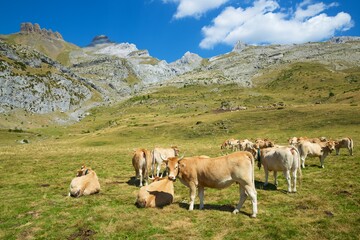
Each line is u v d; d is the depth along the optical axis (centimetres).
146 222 1052
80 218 1110
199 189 1197
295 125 6744
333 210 1110
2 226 1065
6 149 5694
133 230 988
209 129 8050
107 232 979
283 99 18875
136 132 9025
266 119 8062
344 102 10112
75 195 1425
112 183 1806
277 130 6694
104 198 1395
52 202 1341
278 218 1048
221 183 1119
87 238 945
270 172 1975
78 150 4975
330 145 2120
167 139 7775
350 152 2592
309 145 2050
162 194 1258
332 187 1440
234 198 1332
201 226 998
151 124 10512
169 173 1202
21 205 1310
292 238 887
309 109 8269
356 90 12738
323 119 6700
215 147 4716
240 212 1129
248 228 968
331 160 2359
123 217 1105
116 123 14488
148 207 1214
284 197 1321
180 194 1470
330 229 935
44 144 8181
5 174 2283
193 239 907
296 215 1078
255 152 1616
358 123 5794
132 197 1415
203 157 1220
